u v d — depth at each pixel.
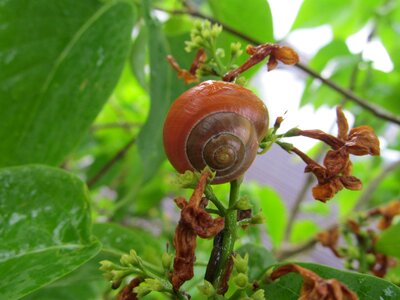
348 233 0.15
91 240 0.10
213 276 0.08
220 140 0.08
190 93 0.08
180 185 0.08
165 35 0.15
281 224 0.23
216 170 0.08
